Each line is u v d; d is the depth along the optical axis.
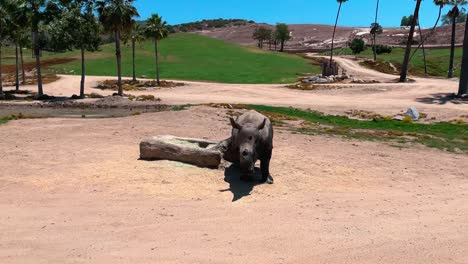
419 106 35.88
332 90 49.22
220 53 95.25
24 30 48.22
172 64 82.19
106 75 71.56
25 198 10.30
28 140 17.33
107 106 36.75
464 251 7.50
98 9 44.50
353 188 11.83
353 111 33.97
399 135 21.86
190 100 41.50
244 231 8.36
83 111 33.09
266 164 11.60
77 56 93.44
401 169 14.21
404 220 9.16
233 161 12.77
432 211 9.85
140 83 59.16
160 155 13.62
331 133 21.47
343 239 7.99
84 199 10.27
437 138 21.55
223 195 10.70
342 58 101.25
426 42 148.25
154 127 20.84
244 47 109.75
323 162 14.52
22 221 8.83
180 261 6.99
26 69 79.38
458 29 155.75
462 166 14.95
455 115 31.77
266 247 7.59
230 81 64.19
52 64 83.62
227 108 29.02
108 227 8.54
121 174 12.23
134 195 10.60
